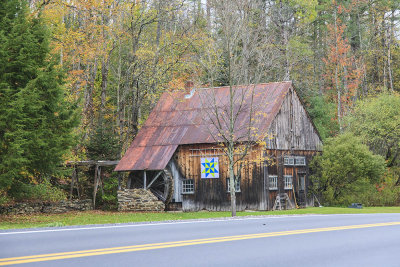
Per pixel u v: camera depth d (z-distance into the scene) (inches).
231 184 1062.4
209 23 1553.9
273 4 2156.7
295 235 528.4
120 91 1870.1
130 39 1777.8
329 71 2598.4
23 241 479.5
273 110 1376.7
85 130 1542.8
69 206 1349.7
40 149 984.9
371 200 1640.0
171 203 1412.4
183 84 1534.2
